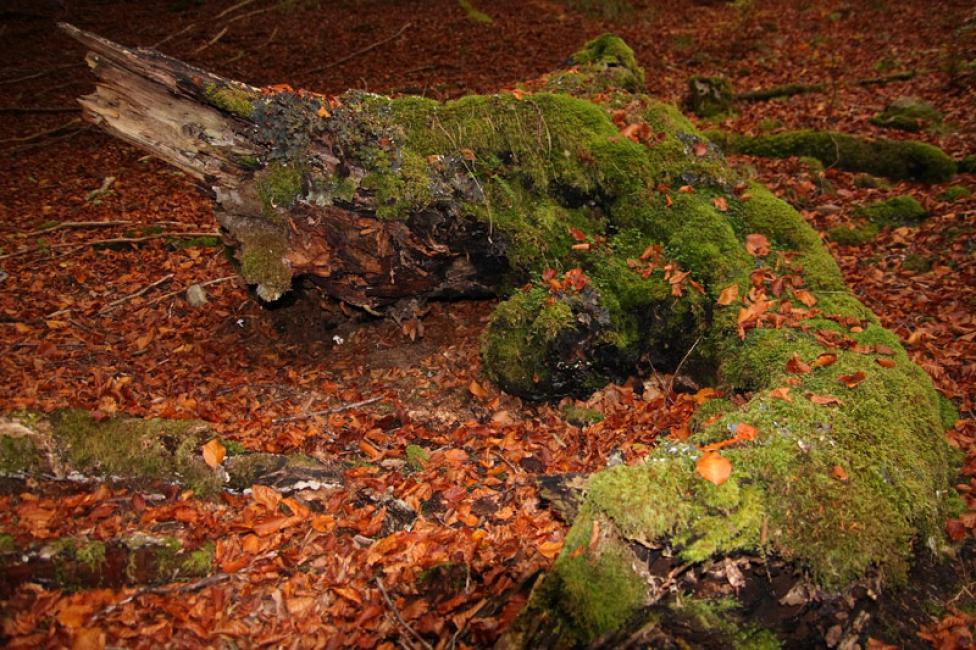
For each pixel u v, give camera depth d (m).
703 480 2.87
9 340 5.01
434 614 2.95
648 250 4.64
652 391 4.54
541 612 2.62
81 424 3.34
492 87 11.55
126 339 5.20
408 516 3.44
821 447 3.11
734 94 10.84
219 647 2.72
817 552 2.79
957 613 3.01
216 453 3.36
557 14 15.55
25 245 6.83
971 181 7.19
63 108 10.74
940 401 4.20
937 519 3.25
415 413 4.47
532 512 3.50
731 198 5.01
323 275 4.73
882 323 5.19
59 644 2.61
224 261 6.59
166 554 2.97
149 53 4.14
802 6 15.09
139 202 8.20
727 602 2.77
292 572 3.05
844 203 7.23
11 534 2.88
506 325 4.51
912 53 11.48
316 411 4.39
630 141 4.93
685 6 16.47
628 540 2.77
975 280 5.55
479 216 4.58
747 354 4.14
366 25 14.52
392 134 4.52
